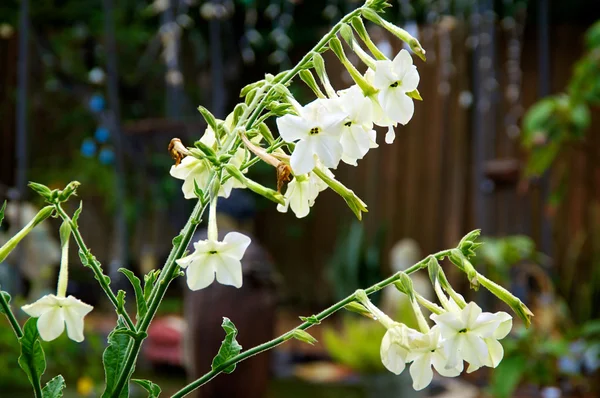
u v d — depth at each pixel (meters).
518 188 6.20
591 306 5.70
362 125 1.13
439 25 6.54
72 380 4.33
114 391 1.10
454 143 8.27
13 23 7.86
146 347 5.58
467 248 1.14
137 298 1.10
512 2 6.71
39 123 8.47
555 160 7.59
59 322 1.02
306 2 8.41
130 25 8.38
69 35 7.95
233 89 8.97
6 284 4.96
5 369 4.15
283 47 5.80
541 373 3.75
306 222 9.66
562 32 7.93
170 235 8.47
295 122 1.07
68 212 8.25
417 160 8.60
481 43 6.33
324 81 1.16
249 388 3.58
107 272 8.02
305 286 9.65
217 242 1.07
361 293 1.14
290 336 1.12
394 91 1.13
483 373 5.34
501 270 4.19
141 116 8.43
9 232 5.18
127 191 8.19
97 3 8.13
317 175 1.17
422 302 1.13
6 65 8.00
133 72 8.30
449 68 6.52
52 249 5.59
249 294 3.57
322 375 5.56
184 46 8.45
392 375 4.63
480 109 6.20
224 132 1.17
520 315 1.09
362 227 8.66
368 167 8.99
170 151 1.23
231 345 1.13
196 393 3.61
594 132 7.42
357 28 1.18
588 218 7.50
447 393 4.93
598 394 4.06
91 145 6.51
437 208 8.50
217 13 6.02
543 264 4.62
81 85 8.02
